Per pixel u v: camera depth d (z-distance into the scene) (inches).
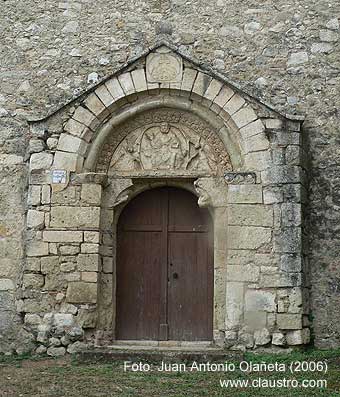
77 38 429.1
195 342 407.2
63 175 400.5
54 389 300.8
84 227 396.5
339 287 398.3
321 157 410.9
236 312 383.9
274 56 421.4
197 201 424.2
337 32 422.6
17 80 426.6
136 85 405.1
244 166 395.9
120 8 430.9
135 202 428.1
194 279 417.7
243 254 387.5
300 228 384.8
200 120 413.1
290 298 379.2
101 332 398.0
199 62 402.6
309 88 417.4
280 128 394.3
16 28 432.5
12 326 398.0
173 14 429.7
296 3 426.9
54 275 392.5
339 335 394.0
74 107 406.0
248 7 427.8
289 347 377.7
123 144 417.1
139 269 421.1
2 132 420.2
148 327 414.6
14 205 411.8
